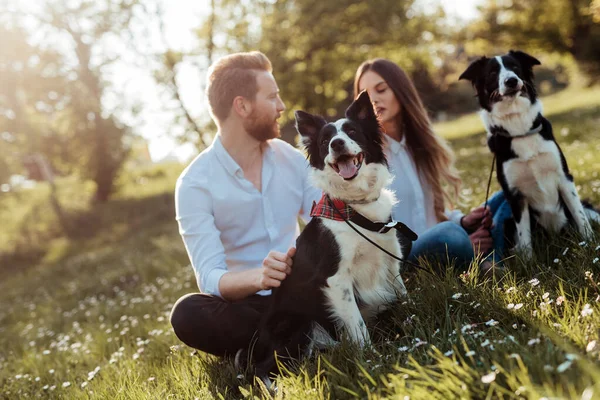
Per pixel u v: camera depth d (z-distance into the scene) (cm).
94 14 1575
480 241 405
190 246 340
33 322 843
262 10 1786
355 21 2006
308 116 341
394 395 208
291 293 317
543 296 263
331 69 1892
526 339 234
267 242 359
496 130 401
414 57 2183
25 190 2627
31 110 2130
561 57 3353
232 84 342
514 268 342
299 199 377
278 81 1798
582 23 3053
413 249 375
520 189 398
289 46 1881
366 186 311
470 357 212
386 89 416
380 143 332
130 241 1538
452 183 455
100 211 2103
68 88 2097
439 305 298
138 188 2441
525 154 388
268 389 274
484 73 411
